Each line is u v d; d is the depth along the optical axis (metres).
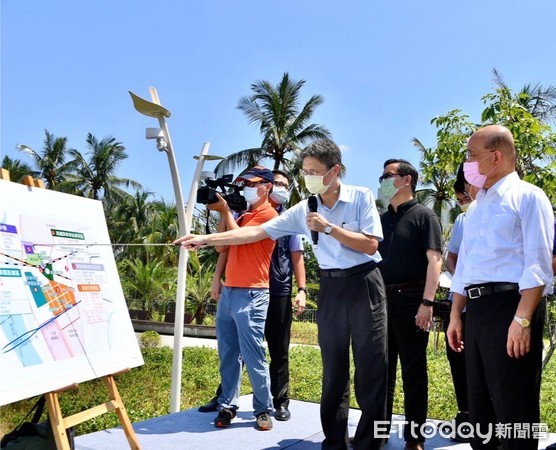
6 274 2.17
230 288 3.50
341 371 2.79
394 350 3.18
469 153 2.33
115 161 30.44
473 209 2.40
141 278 17.61
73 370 2.30
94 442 3.14
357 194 2.73
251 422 3.62
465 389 3.26
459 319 2.60
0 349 2.02
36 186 2.53
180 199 4.40
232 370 3.56
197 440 3.21
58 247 2.48
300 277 3.86
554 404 5.43
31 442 2.30
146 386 6.49
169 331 15.66
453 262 3.48
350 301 2.70
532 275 2.07
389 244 3.11
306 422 3.63
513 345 2.09
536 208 2.13
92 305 2.57
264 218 3.49
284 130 21.17
